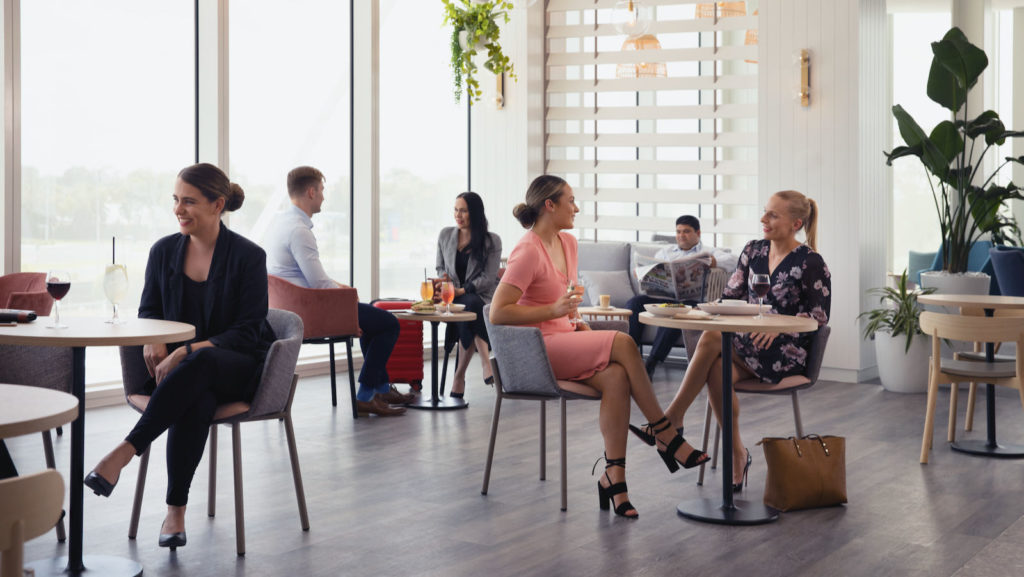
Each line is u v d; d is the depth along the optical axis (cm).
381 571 305
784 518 367
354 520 361
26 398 201
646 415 373
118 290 314
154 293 352
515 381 382
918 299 514
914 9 1016
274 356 321
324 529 350
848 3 708
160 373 322
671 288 675
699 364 403
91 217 593
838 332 714
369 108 750
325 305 544
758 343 407
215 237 349
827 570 308
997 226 736
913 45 1085
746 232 787
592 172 855
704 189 808
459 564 312
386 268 793
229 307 344
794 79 731
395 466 446
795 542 337
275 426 534
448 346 634
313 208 578
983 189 709
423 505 382
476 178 871
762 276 379
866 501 391
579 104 881
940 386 684
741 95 973
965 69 676
